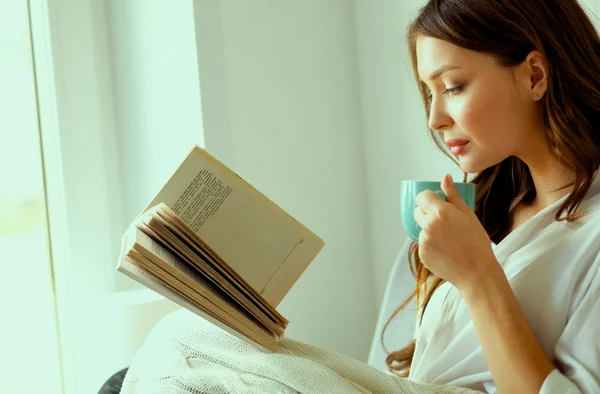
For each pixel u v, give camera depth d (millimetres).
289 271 1042
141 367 1076
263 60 1879
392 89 1940
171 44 1801
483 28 999
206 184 1005
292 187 1934
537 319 1028
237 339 1023
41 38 1805
